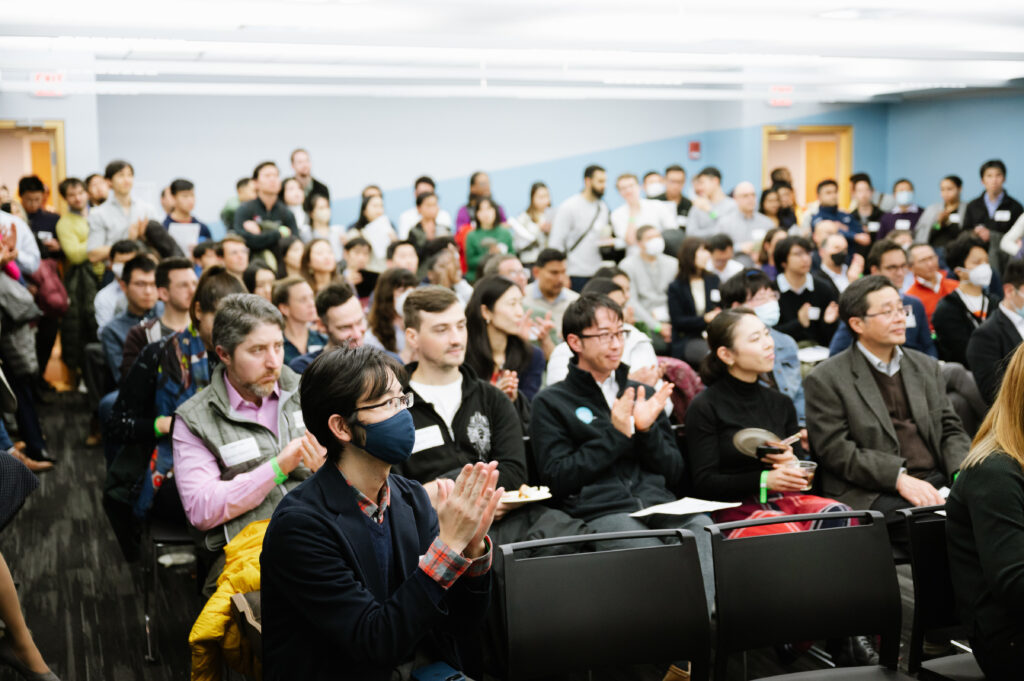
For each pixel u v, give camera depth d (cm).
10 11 482
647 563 232
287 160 1155
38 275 743
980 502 231
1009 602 223
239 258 616
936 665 246
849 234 979
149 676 335
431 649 205
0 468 277
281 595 190
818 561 243
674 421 425
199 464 298
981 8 572
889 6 552
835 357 371
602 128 1268
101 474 595
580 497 324
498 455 326
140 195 866
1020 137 1126
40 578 430
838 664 322
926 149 1248
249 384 297
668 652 231
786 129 1257
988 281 562
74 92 916
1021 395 232
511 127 1234
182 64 740
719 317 349
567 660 223
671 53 610
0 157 972
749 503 341
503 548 224
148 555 348
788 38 630
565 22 568
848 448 354
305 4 509
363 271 730
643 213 916
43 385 829
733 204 991
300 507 188
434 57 647
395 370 194
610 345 334
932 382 371
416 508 206
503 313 415
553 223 899
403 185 1202
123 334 541
